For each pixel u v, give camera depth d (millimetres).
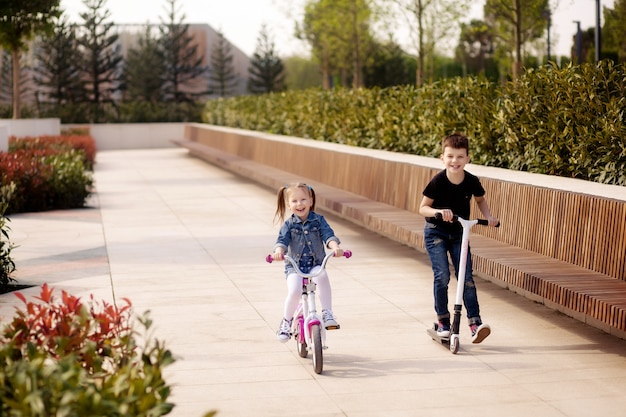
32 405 3486
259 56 69188
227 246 13359
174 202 20250
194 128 43125
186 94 63156
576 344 7586
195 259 12164
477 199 7664
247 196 21531
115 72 61312
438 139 15094
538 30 23312
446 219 7332
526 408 5910
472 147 13523
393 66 61969
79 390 3605
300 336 7113
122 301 9391
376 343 7684
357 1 33281
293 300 6949
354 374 6742
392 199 13914
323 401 6090
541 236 9062
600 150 10422
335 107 22062
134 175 29328
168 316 8711
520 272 8023
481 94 13711
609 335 7895
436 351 7398
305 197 7051
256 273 11039
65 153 23141
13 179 18000
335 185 17359
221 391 6320
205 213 17906
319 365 6676
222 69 68312
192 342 7703
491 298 9508
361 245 13367
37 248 13281
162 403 3816
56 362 4066
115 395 3746
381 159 14539
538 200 9148
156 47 61062
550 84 11523
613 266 7734
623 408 5895
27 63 62688
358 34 36031
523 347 7504
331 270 11250
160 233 14914
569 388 6352
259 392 6297
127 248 13242
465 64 52656
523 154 12289
